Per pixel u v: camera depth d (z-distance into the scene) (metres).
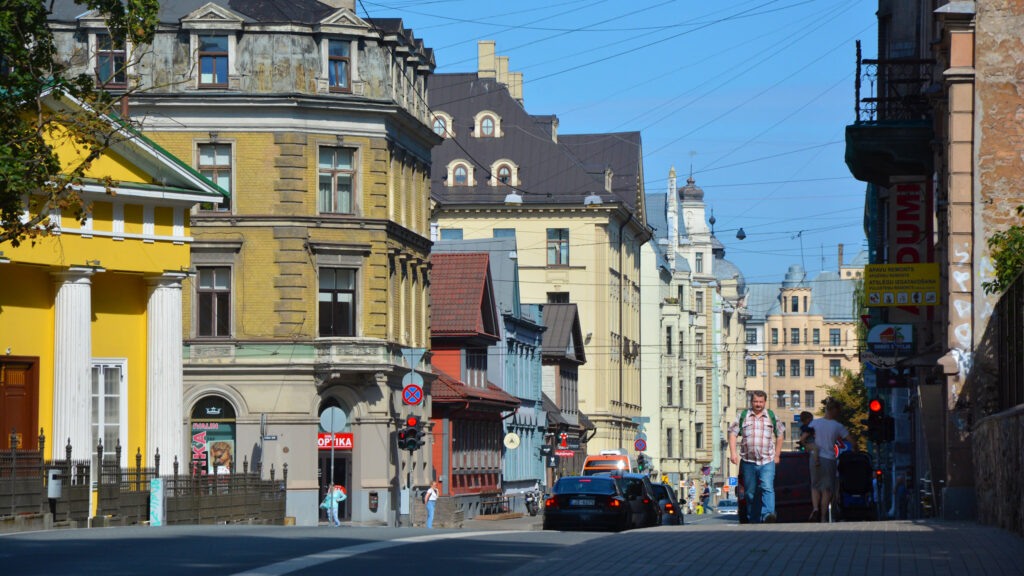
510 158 139.38
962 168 38.28
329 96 75.75
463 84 142.75
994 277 37.69
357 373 76.25
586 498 47.97
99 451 44.72
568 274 137.50
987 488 33.09
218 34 75.06
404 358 81.44
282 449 74.94
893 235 54.94
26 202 46.75
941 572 20.00
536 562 21.88
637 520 50.56
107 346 52.28
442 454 92.00
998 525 30.75
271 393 75.19
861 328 83.44
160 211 53.09
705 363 195.88
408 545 25.28
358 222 76.75
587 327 138.25
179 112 75.12
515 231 138.00
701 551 23.72
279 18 76.19
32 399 49.47
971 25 38.41
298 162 75.38
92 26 73.94
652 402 167.50
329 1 83.75
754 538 26.97
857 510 48.03
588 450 140.50
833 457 34.09
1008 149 38.16
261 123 75.31
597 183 138.75
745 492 33.06
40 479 39.59
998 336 36.09
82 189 44.31
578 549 24.41
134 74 74.50
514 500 112.44
